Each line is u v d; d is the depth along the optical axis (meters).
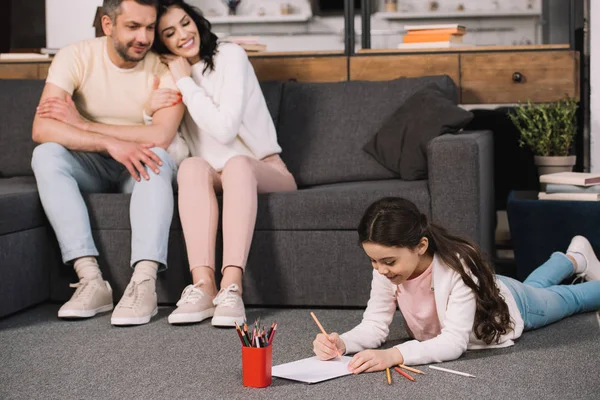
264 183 2.88
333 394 1.81
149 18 2.93
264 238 2.80
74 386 1.95
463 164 2.63
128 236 2.88
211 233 2.70
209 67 3.04
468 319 2.03
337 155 3.34
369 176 3.29
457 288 2.02
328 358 2.04
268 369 1.89
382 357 1.95
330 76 3.80
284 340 2.34
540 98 3.68
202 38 3.05
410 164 3.09
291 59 3.82
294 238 2.78
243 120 3.00
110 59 3.08
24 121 3.56
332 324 2.55
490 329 2.07
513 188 3.87
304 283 2.79
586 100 3.77
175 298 2.88
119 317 2.54
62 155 2.87
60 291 2.96
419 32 3.78
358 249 2.74
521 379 1.89
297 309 2.80
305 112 3.44
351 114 3.40
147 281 2.66
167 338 2.39
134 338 2.40
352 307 2.80
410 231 1.92
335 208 2.73
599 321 2.46
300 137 3.40
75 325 2.59
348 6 3.80
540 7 7.14
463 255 2.02
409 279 2.07
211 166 2.84
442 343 2.00
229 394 1.84
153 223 2.72
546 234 3.09
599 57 3.74
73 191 2.83
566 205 3.05
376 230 1.91
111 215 2.87
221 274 2.83
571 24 3.67
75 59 3.06
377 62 3.77
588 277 2.84
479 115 3.84
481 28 7.30
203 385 1.92
